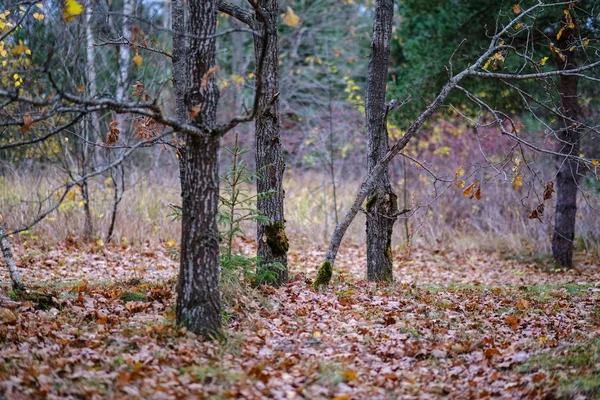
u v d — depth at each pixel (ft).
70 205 41.47
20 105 37.93
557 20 38.06
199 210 18.52
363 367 17.75
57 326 19.33
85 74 42.01
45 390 14.14
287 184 59.21
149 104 16.07
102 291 24.34
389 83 53.57
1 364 15.52
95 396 14.16
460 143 56.13
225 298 22.65
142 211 43.78
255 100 17.08
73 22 39.96
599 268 41.22
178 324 19.06
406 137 26.32
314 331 21.01
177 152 24.54
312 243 46.91
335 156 62.08
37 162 47.26
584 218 47.44
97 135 40.29
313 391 15.51
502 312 24.94
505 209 49.93
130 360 16.55
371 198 30.50
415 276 38.45
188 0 18.11
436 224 50.93
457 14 42.63
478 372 17.51
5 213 39.68
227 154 68.13
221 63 80.43
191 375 15.92
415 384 16.46
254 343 19.26
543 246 45.85
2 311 19.45
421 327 21.77
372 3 82.07
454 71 42.73
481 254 47.09
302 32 81.20
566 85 39.70
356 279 32.53
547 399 15.19
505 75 25.21
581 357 17.83
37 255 35.73
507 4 39.29
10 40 38.40
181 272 19.02
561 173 41.93
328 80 78.13
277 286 26.55
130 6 43.19
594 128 27.07
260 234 26.86
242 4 67.77
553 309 25.70
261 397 14.87
